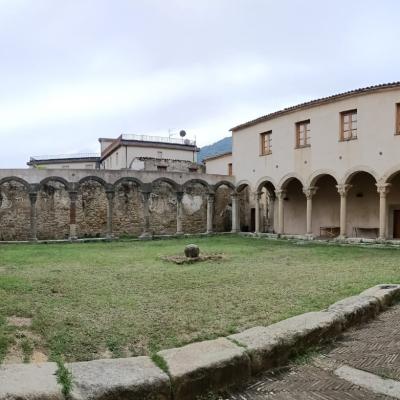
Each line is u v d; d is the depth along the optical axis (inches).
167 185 1202.0
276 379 176.7
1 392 131.3
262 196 1317.7
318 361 196.2
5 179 966.4
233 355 172.1
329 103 938.1
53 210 1059.3
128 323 261.0
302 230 1139.9
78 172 1017.5
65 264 538.0
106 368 157.2
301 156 1003.9
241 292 351.9
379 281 394.6
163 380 150.1
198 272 462.3
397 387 165.0
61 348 219.1
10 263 548.4
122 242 950.4
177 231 1130.0
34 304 308.7
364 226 973.2
